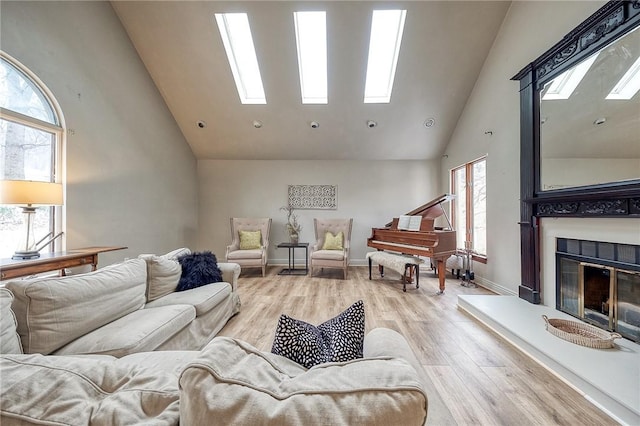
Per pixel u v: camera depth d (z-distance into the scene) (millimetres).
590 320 2283
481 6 3254
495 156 3613
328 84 4078
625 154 1934
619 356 1830
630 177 1900
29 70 2418
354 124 4758
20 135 2438
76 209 2848
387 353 958
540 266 2826
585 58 2236
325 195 5613
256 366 646
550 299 2711
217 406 525
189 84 4148
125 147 3541
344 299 3477
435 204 4168
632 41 1909
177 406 632
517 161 3205
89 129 3000
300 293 3736
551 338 2107
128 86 3588
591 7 2311
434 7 3246
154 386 702
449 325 2672
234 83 4121
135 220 3732
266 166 5648
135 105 3725
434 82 4055
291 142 5176
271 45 3633
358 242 5617
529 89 2830
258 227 5262
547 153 2658
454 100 4320
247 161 5648
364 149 5309
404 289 3797
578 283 2406
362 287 4027
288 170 5633
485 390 1715
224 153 5469
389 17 3594
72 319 1444
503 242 3477
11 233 2447
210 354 622
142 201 3881
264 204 5648
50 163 2664
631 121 1911
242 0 3201
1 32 2227
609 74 2059
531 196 2820
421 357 2098
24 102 2447
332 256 4520
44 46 2535
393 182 5590
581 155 2275
